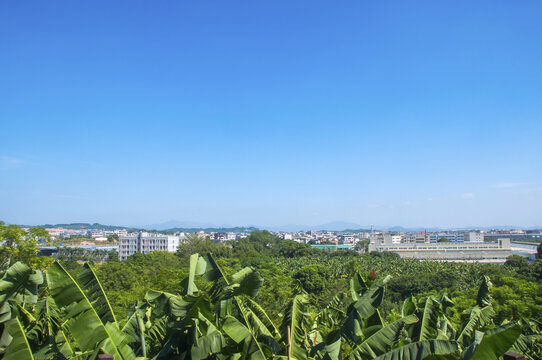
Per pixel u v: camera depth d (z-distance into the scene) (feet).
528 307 119.65
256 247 494.59
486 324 37.88
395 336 24.94
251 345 24.22
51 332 27.94
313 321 37.14
